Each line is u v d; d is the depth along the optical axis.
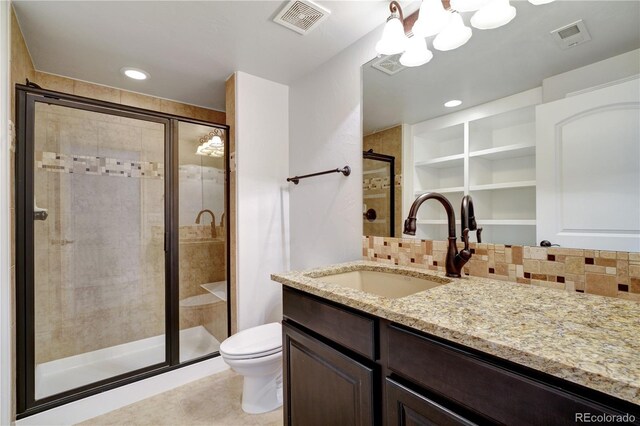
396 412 0.80
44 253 1.98
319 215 2.02
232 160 2.17
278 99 2.29
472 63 1.24
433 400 0.72
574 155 0.97
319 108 2.02
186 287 2.43
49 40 1.70
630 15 0.88
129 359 2.23
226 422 1.59
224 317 2.30
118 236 2.29
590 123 0.94
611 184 0.89
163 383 1.91
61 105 1.71
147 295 2.42
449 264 1.20
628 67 0.87
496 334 0.62
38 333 1.97
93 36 1.66
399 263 1.50
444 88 1.34
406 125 1.49
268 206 2.24
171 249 2.10
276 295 2.28
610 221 0.90
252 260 2.16
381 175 1.60
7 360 1.33
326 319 1.04
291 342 1.22
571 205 0.98
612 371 0.47
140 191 2.36
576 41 0.97
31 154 1.60
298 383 1.18
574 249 0.97
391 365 0.82
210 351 2.21
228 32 1.64
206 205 2.38
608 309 0.78
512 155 1.12
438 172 1.36
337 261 1.87
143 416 1.65
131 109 1.95
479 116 1.22
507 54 1.14
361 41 1.70
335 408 1.00
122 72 2.10
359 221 1.72
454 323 0.69
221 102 2.70
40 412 1.54
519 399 0.57
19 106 1.55
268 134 2.24
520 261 1.09
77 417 1.62
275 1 1.40
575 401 0.51
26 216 1.58
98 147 2.17
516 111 1.11
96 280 2.21
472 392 0.64
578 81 0.96
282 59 1.94
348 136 1.79
